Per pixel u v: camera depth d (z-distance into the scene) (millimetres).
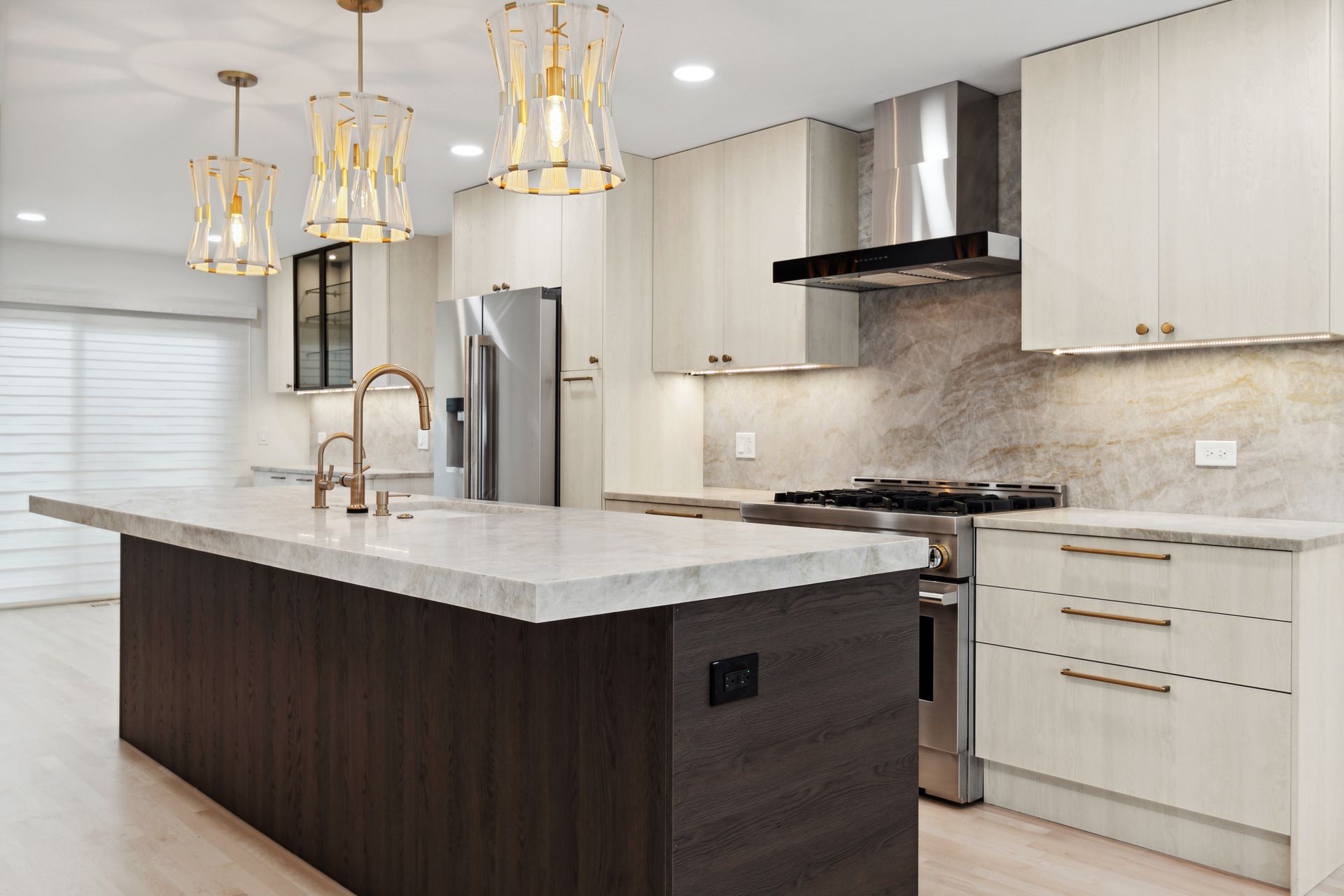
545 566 1692
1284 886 2598
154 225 6062
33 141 4406
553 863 1966
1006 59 3477
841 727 2018
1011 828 3006
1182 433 3344
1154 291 3084
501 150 2295
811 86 3758
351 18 3156
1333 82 2744
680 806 1720
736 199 4359
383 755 2455
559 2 2240
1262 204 2871
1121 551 2830
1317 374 3041
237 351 7480
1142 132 3125
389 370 2959
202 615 3252
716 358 4430
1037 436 3730
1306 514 3062
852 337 4305
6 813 3068
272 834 2902
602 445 4551
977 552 3172
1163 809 2818
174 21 3184
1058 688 2980
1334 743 2707
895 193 3865
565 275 4742
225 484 7422
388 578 1832
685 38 3320
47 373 6648
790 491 4586
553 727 1960
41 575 6648
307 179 5105
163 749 3527
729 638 1798
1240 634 2621
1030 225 3383
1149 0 2973
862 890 2062
